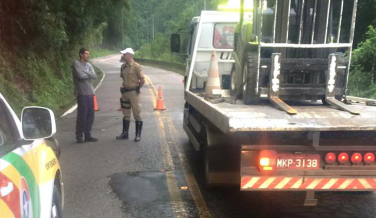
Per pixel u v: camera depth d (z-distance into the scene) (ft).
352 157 12.42
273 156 12.27
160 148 25.54
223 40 26.37
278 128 11.25
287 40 16.21
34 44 49.85
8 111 9.78
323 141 12.41
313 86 16.08
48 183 10.46
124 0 81.05
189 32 29.17
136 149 25.25
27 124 9.56
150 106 47.83
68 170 20.71
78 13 65.00
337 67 15.88
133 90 27.25
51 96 49.11
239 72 18.89
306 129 11.31
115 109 45.78
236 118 12.22
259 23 16.37
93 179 19.24
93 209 15.56
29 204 8.59
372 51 41.75
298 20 16.57
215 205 15.98
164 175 19.85
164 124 34.78
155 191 17.58
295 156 12.42
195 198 16.72
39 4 47.24
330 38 17.22
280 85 15.90
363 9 47.26
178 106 48.14
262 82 16.25
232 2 26.37
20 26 44.39
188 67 27.45
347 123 11.69
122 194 17.21
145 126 33.71
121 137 28.35
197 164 21.75
